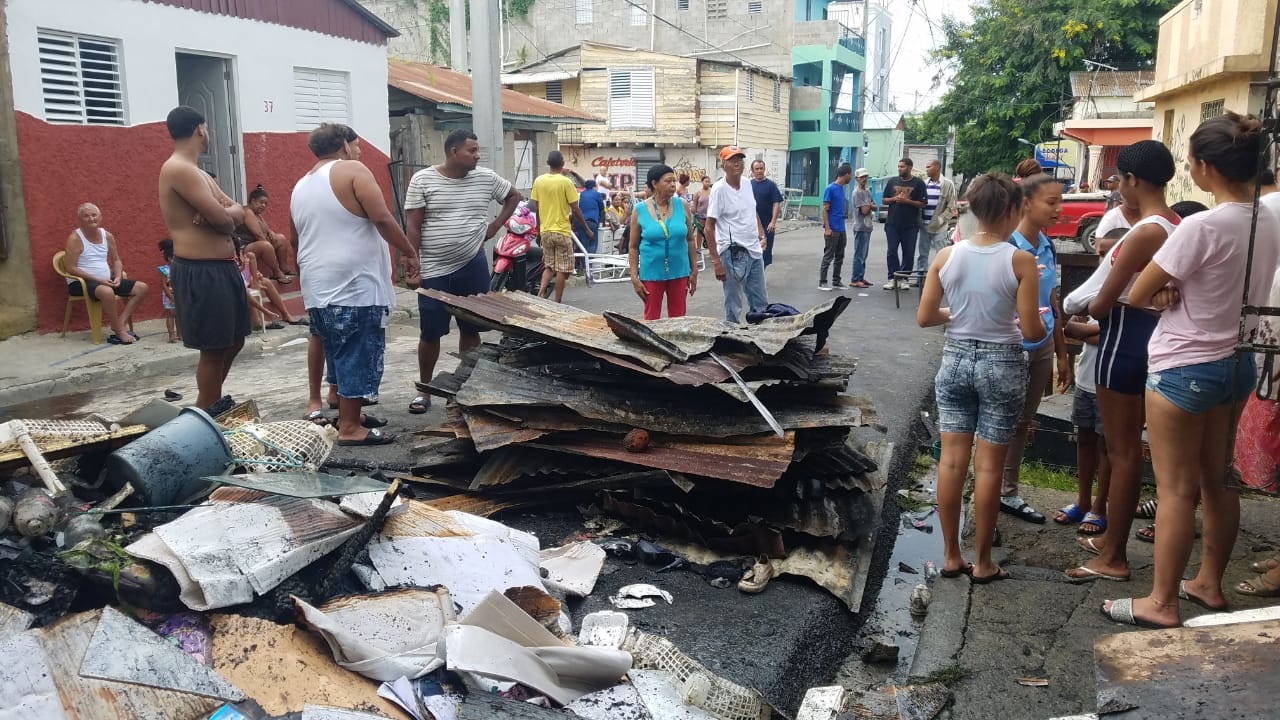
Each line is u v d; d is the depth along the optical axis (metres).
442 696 2.89
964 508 5.30
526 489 4.63
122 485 3.61
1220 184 3.41
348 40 13.42
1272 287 3.76
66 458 3.78
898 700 3.30
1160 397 3.57
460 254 6.34
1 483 3.52
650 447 4.39
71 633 2.71
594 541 4.42
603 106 32.09
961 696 3.39
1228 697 2.46
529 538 3.89
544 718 2.77
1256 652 2.61
